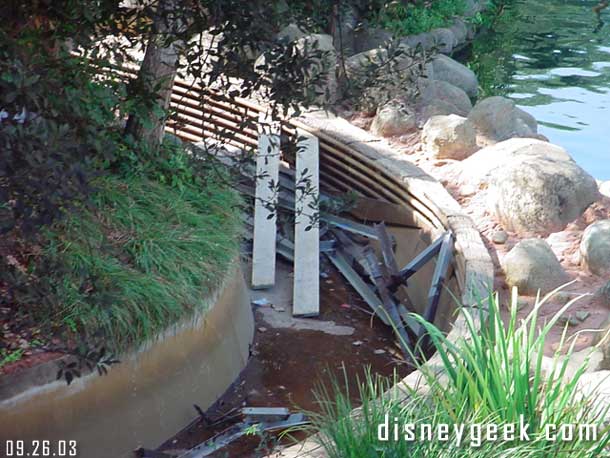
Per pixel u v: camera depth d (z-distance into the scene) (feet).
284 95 36.14
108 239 41.70
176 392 40.68
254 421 40.70
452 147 53.98
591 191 48.39
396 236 52.21
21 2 34.32
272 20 34.83
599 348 37.22
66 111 32.12
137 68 53.83
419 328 46.32
